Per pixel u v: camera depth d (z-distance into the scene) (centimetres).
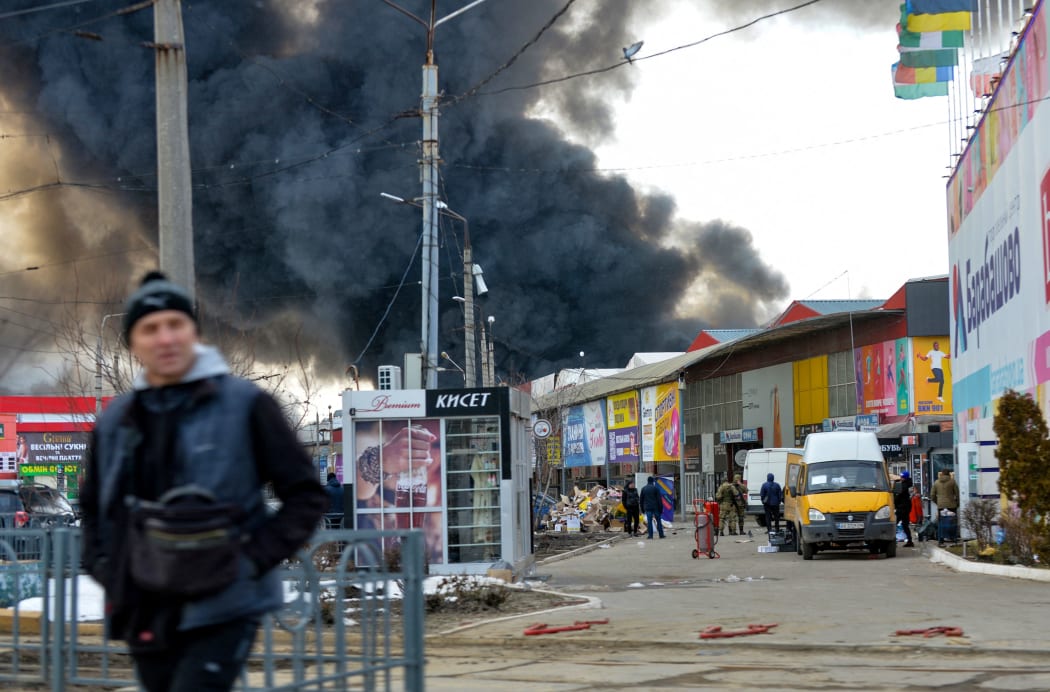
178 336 364
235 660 359
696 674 983
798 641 1149
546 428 3669
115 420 371
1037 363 2442
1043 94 2388
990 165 2927
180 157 1138
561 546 3656
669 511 5312
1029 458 2055
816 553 2919
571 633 1245
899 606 1491
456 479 2045
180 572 338
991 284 2939
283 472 369
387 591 628
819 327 5500
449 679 980
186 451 361
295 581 673
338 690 607
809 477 2841
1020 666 1005
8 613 836
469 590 1528
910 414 4912
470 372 3659
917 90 3450
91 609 808
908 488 3175
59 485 5803
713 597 1675
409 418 2038
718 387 6825
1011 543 2105
